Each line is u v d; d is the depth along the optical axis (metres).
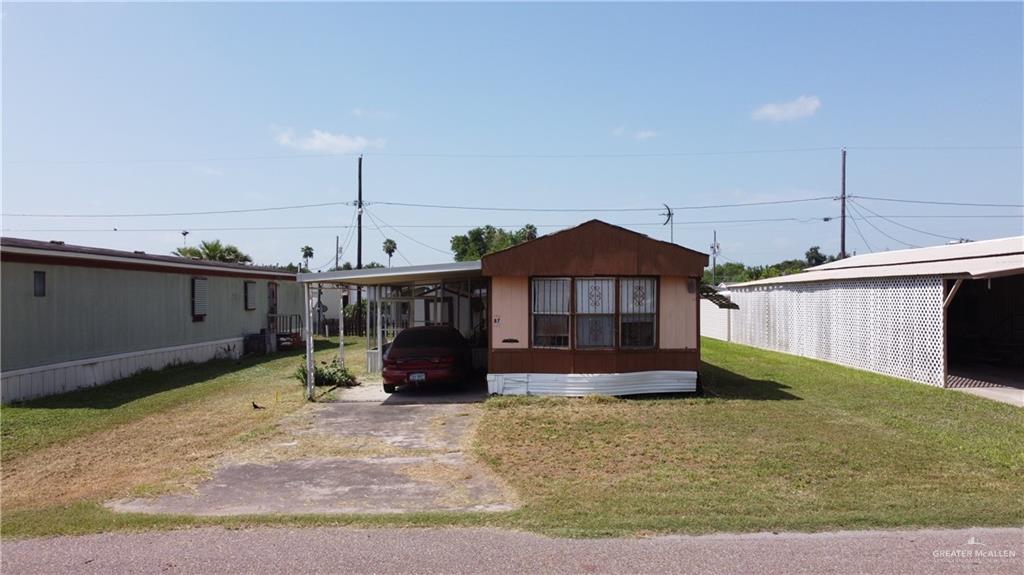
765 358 18.97
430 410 11.27
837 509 5.81
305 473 7.45
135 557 4.87
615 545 5.00
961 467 7.22
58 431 9.80
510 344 12.31
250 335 22.25
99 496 6.65
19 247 12.12
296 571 4.56
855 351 16.45
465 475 7.26
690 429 9.30
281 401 12.36
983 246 17.56
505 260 12.14
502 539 5.16
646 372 12.20
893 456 7.69
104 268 14.89
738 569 4.53
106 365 14.91
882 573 4.45
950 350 18.95
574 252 12.09
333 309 33.44
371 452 8.40
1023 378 14.07
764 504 5.98
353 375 15.17
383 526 5.52
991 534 5.20
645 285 12.30
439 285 17.41
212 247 29.66
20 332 12.45
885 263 20.52
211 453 8.45
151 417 10.92
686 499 6.16
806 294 19.28
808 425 9.49
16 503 6.44
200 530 5.47
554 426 9.65
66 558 4.88
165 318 17.44
